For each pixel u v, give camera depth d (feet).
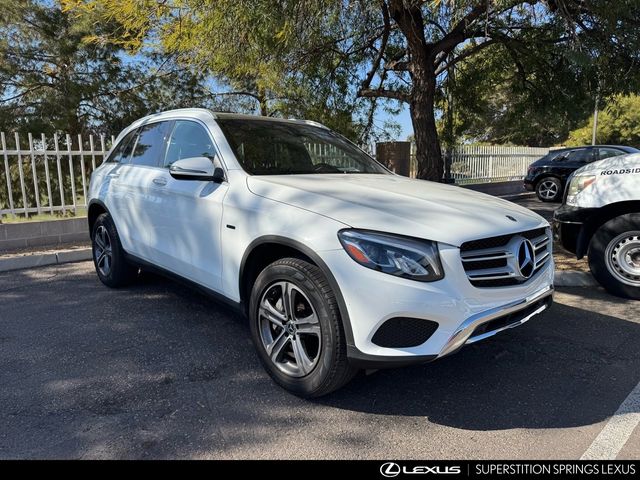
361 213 9.06
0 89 45.11
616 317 14.42
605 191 15.79
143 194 14.20
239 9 18.15
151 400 9.73
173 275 13.46
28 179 38.14
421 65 25.34
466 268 8.80
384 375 10.89
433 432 8.79
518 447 8.36
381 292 8.31
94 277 18.67
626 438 8.58
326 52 29.07
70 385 10.28
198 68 33.24
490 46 30.73
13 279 18.37
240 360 11.59
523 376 10.87
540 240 10.61
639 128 105.60
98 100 47.96
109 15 26.91
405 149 34.37
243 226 10.57
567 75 28.19
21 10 42.39
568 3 18.76
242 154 12.04
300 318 9.62
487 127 103.65
